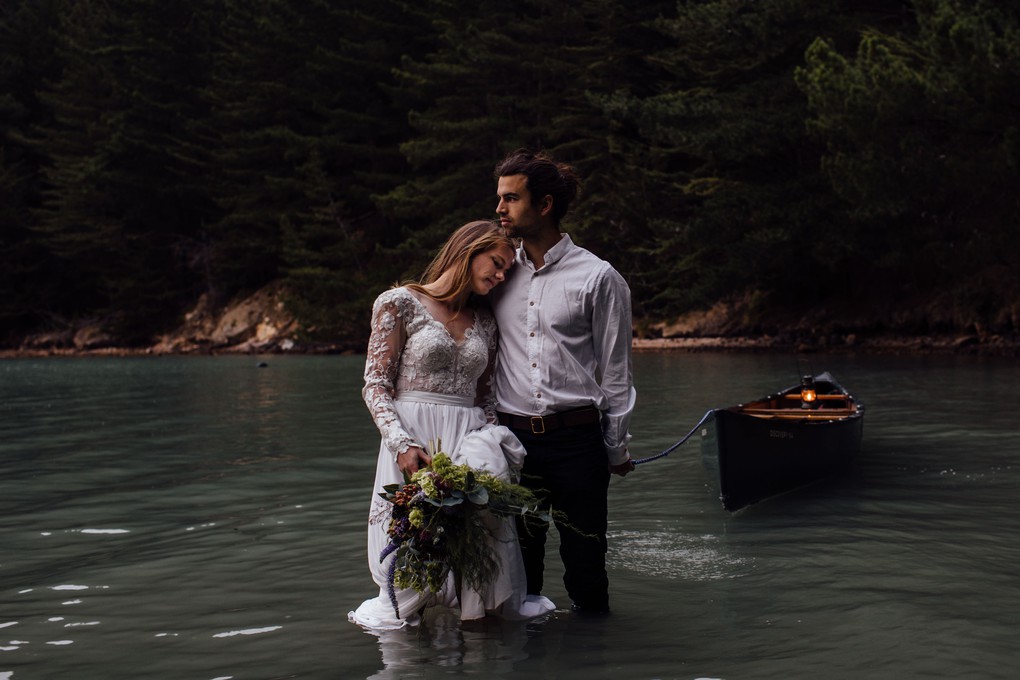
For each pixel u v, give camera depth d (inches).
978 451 330.3
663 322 1305.4
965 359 872.9
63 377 967.0
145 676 128.3
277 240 1678.2
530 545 153.5
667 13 1310.3
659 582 170.9
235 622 151.9
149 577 182.9
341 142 1595.7
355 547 204.1
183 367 1134.4
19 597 169.8
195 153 1824.6
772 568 180.1
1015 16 794.8
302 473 310.7
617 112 1152.8
